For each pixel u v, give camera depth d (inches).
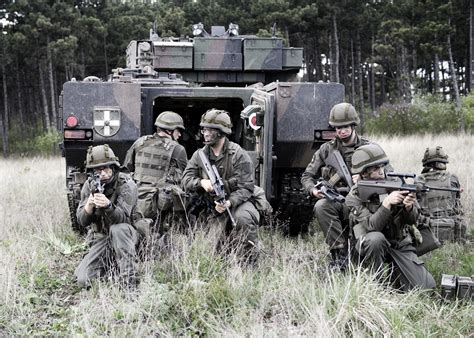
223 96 320.2
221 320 190.2
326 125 306.2
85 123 298.0
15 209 349.4
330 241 246.1
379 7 1635.1
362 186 219.5
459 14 1473.9
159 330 186.5
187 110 380.8
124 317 191.6
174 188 265.4
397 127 1115.9
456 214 301.7
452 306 203.3
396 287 222.8
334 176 252.1
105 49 1438.2
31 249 259.1
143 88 311.3
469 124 1067.9
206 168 247.3
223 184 245.6
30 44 1302.9
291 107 305.6
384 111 1155.9
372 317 181.2
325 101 307.0
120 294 207.9
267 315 198.4
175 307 200.5
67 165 312.8
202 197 257.9
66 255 271.0
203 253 232.2
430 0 1376.7
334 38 1598.2
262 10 1489.9
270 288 207.8
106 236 231.8
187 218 263.1
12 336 183.0
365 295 188.9
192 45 434.9
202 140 377.1
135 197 230.7
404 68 1621.6
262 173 294.2
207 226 253.9
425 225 236.5
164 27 1456.7
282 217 323.9
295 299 196.2
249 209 249.0
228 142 254.8
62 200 399.9
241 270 223.5
